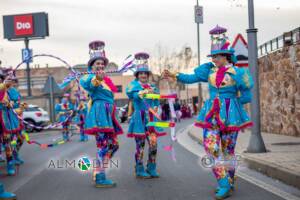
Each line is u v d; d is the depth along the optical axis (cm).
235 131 719
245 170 959
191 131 2142
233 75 713
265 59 1845
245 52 1223
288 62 1580
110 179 878
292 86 1555
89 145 1634
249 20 1165
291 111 1579
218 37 726
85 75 788
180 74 750
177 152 1336
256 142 1122
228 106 714
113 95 809
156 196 727
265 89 1858
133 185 817
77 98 1223
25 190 804
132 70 865
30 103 3928
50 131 2892
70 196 744
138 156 885
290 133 1599
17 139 1085
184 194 736
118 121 815
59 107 1711
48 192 780
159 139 1884
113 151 815
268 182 823
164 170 976
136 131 865
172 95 831
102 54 797
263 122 1902
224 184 701
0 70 911
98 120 781
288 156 1020
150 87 864
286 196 704
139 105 865
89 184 840
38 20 4216
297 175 766
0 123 945
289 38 1593
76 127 1723
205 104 732
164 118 1036
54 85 2353
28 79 3994
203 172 942
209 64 743
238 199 688
